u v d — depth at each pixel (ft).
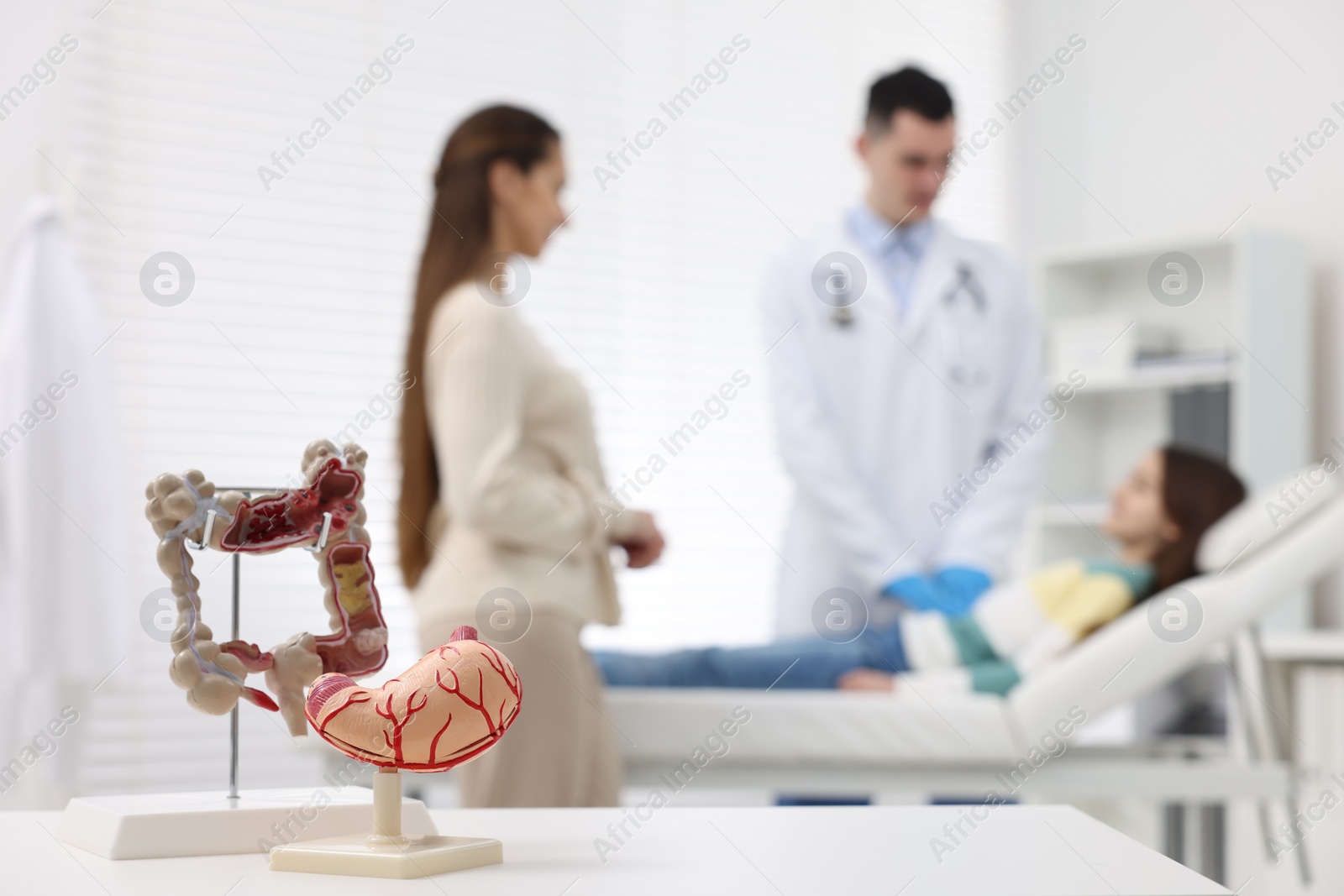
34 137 7.86
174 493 2.10
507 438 4.38
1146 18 10.37
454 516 4.37
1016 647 6.37
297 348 8.47
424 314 4.59
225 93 8.41
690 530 9.72
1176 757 6.50
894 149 7.27
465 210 4.65
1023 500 7.36
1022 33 11.26
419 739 1.97
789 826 2.37
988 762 5.31
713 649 6.27
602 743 4.67
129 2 8.16
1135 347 9.35
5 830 2.34
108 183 8.05
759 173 10.25
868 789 5.32
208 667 2.14
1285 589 5.57
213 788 7.92
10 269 6.56
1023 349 7.86
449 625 4.42
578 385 4.78
